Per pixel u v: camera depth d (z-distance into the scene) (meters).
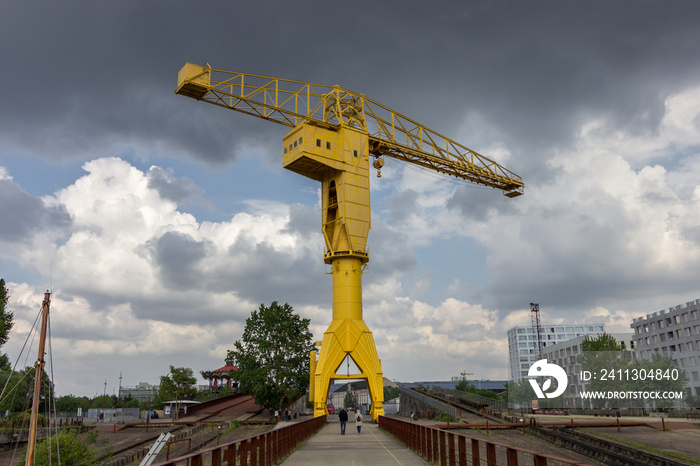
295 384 71.38
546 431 41.75
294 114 55.69
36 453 32.81
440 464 18.48
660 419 56.00
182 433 53.28
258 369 69.50
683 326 103.75
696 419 55.22
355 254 56.16
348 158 57.91
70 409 130.62
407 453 24.42
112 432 60.00
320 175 60.59
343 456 23.22
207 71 51.47
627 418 58.06
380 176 64.81
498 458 29.36
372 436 37.19
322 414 53.41
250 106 54.44
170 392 81.94
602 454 32.28
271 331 72.50
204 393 138.12
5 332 70.00
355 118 61.50
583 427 45.75
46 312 26.14
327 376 54.09
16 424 53.34
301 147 55.31
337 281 56.53
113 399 148.50
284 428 23.00
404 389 86.38
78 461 34.59
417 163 69.81
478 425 45.50
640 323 116.81
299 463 20.48
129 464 38.50
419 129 69.12
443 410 61.66
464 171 74.62
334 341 54.84
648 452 33.81
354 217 56.88
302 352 72.38
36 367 25.62
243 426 60.78
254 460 16.34
